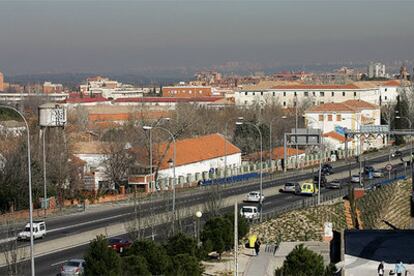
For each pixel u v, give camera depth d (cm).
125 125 18012
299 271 5662
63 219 9781
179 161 13700
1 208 10606
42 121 12975
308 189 12144
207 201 9494
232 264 7025
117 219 9638
